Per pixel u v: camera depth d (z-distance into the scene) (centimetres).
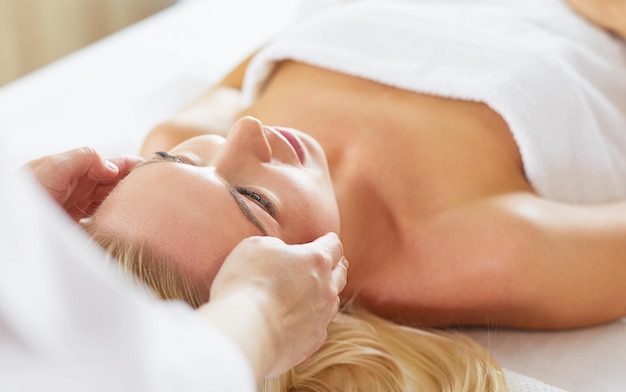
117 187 87
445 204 111
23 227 44
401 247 112
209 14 187
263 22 183
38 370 46
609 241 105
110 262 81
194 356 54
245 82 136
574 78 121
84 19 224
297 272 69
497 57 120
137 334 50
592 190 119
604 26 136
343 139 118
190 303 82
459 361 101
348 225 110
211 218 83
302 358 72
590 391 98
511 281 104
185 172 86
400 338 104
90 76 164
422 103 119
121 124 151
